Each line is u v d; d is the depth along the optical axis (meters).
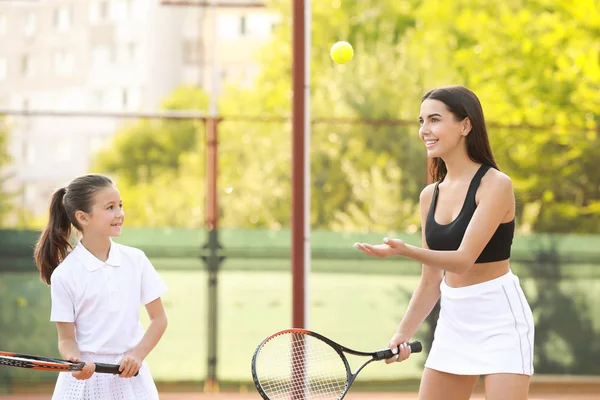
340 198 19.42
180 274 11.95
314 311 12.12
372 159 19.61
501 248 4.86
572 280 12.17
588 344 12.12
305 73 8.64
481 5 21.06
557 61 18.38
